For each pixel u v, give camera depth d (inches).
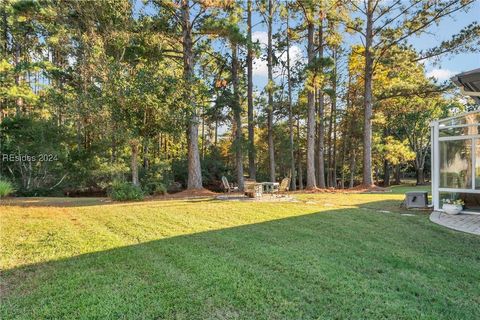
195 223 271.9
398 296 132.8
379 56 699.4
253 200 447.5
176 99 495.5
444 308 123.5
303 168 1081.4
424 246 207.5
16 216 286.5
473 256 188.1
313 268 162.1
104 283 142.1
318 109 839.1
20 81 708.7
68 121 628.1
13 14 606.5
